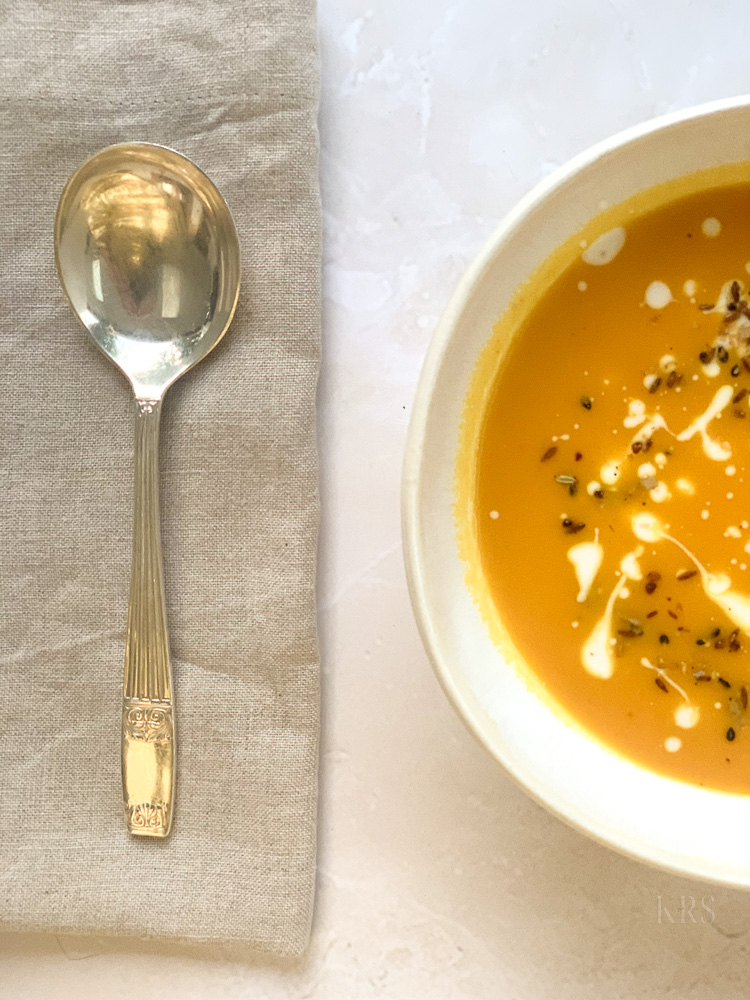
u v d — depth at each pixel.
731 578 0.22
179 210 0.23
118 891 0.23
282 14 0.23
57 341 0.24
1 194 0.23
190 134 0.23
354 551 0.24
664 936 0.24
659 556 0.22
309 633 0.23
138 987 0.24
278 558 0.23
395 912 0.24
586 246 0.21
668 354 0.22
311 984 0.24
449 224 0.24
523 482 0.22
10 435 0.24
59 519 0.24
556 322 0.22
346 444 0.24
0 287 0.24
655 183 0.21
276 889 0.23
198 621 0.23
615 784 0.22
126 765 0.23
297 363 0.23
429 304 0.24
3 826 0.23
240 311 0.23
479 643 0.22
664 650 0.22
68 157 0.23
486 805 0.24
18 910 0.23
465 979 0.24
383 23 0.24
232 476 0.23
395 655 0.24
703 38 0.24
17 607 0.24
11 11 0.23
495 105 0.24
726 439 0.21
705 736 0.22
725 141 0.20
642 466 0.22
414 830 0.24
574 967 0.24
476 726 0.20
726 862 0.21
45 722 0.24
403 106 0.24
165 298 0.23
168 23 0.23
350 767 0.24
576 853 0.24
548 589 0.22
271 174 0.23
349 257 0.24
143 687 0.23
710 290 0.21
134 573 0.23
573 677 0.22
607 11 0.24
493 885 0.24
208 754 0.23
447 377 0.21
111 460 0.24
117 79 0.23
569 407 0.22
